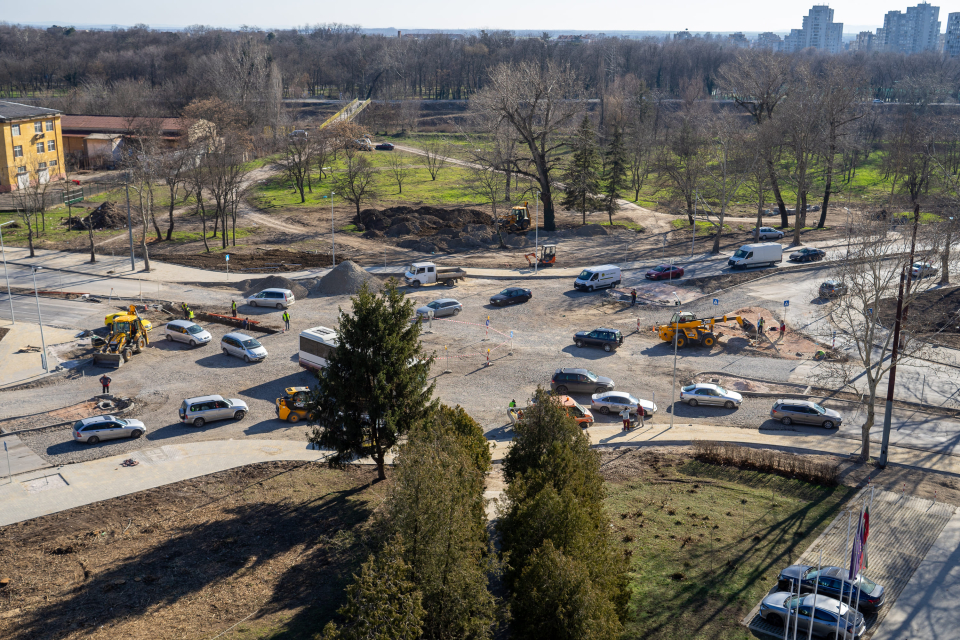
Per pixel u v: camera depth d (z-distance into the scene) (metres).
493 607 22.22
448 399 46.97
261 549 30.69
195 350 55.41
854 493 36.41
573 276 76.00
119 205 103.19
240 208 108.44
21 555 30.06
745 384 50.50
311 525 32.69
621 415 45.91
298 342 56.91
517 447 29.55
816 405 44.78
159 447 40.41
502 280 75.19
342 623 25.59
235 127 141.12
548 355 55.06
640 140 128.00
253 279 71.06
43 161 117.25
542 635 21.48
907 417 45.56
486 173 115.62
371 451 35.47
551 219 98.69
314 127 162.75
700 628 26.41
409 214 98.81
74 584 28.05
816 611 26.03
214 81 170.62
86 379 49.53
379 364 34.22
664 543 31.83
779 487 37.16
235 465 38.50
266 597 27.42
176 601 27.06
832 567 28.52
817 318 62.34
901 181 123.06
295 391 44.66
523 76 94.50
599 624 20.97
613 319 63.31
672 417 44.44
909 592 28.67
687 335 56.53
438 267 78.00
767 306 65.75
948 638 26.06
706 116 144.25
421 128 196.12
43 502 34.47
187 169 98.25
